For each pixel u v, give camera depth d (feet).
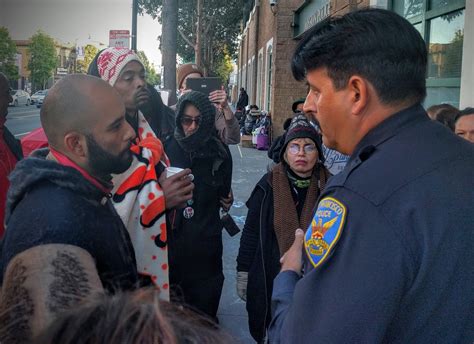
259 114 59.57
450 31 16.70
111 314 2.51
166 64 30.32
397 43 4.43
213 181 10.67
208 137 10.43
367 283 3.98
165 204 7.14
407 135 4.46
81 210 4.34
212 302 10.78
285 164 9.25
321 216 4.42
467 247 4.03
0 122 9.64
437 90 17.75
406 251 3.97
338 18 4.80
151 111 10.48
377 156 4.42
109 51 8.19
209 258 10.64
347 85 4.58
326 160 13.56
